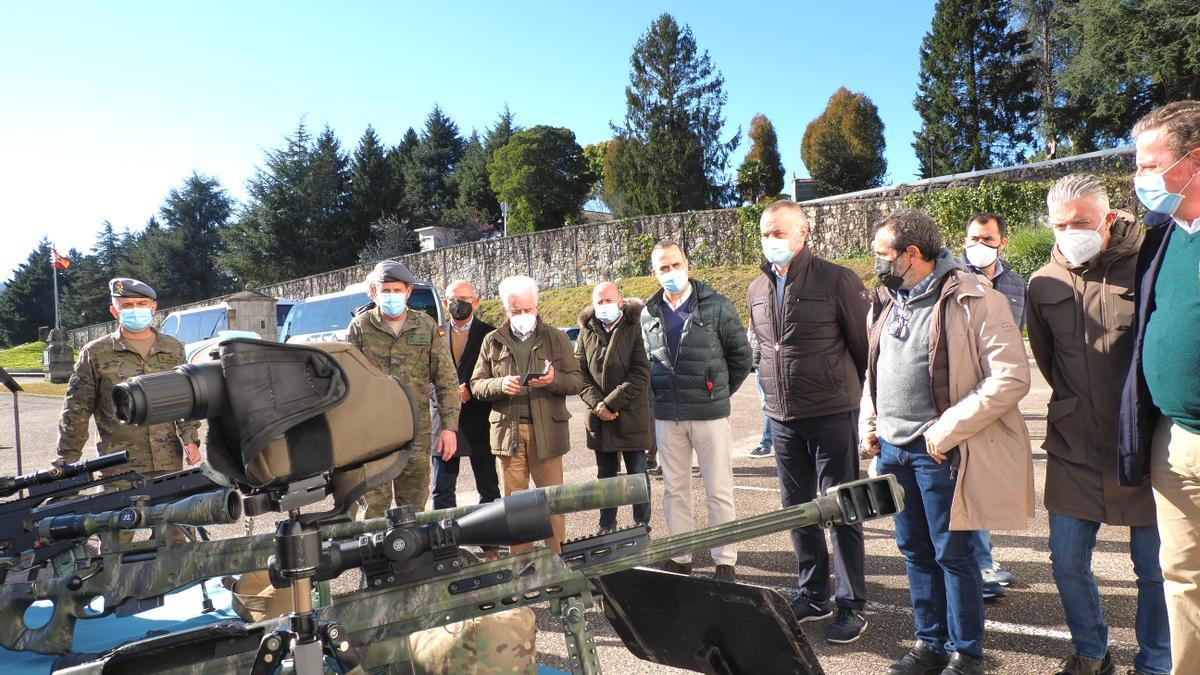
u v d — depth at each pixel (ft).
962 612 9.80
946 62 172.76
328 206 190.49
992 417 9.31
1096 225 9.39
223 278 217.77
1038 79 171.12
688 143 176.76
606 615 7.23
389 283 14.30
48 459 34.96
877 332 10.98
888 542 17.04
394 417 5.30
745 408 39.78
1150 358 7.79
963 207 77.46
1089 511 9.53
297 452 4.71
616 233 100.94
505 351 15.55
